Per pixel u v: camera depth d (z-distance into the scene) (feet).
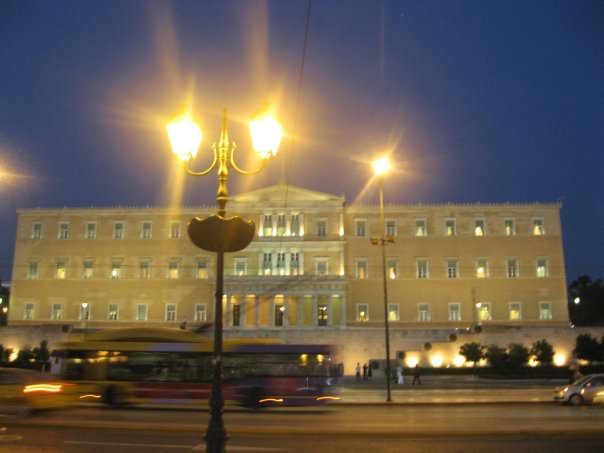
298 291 294.66
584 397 120.98
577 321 373.20
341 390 172.76
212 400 42.91
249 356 120.67
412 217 309.42
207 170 50.62
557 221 306.55
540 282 301.02
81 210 317.83
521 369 224.53
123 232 315.17
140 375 119.44
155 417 96.43
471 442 64.49
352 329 273.33
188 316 302.86
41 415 96.73
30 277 313.53
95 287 310.04
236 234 45.34
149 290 307.78
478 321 297.74
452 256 304.71
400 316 299.79
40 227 318.45
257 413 108.47
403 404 127.03
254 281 297.33
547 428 76.48
